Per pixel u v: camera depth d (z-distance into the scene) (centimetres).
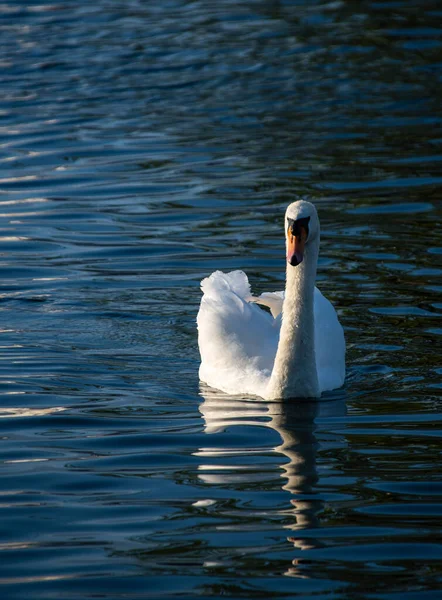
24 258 1848
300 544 886
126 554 873
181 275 1756
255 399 1290
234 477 1030
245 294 1433
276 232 1955
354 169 2319
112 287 1703
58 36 3700
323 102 2892
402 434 1140
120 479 1028
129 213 2092
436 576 832
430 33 3597
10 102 2948
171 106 2897
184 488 1005
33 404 1245
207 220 2033
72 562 862
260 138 2586
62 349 1448
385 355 1405
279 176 2291
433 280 1666
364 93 2964
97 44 3581
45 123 2745
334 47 3462
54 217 2077
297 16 3934
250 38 3606
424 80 3067
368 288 1641
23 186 2278
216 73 3203
